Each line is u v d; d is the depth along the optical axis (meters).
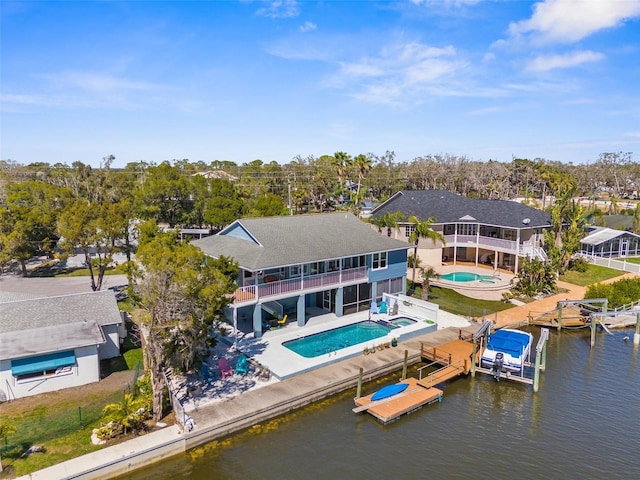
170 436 19.48
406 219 51.66
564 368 28.73
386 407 23.03
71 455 17.97
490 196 102.19
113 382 24.25
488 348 28.25
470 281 46.12
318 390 23.95
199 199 69.12
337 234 36.56
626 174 118.75
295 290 31.86
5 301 28.47
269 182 110.19
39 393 22.91
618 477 18.59
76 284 43.81
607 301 34.62
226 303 23.39
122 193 69.94
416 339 31.34
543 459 19.72
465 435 21.45
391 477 18.38
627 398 24.95
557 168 124.25
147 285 20.28
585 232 56.78
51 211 53.47
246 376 25.16
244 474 18.33
